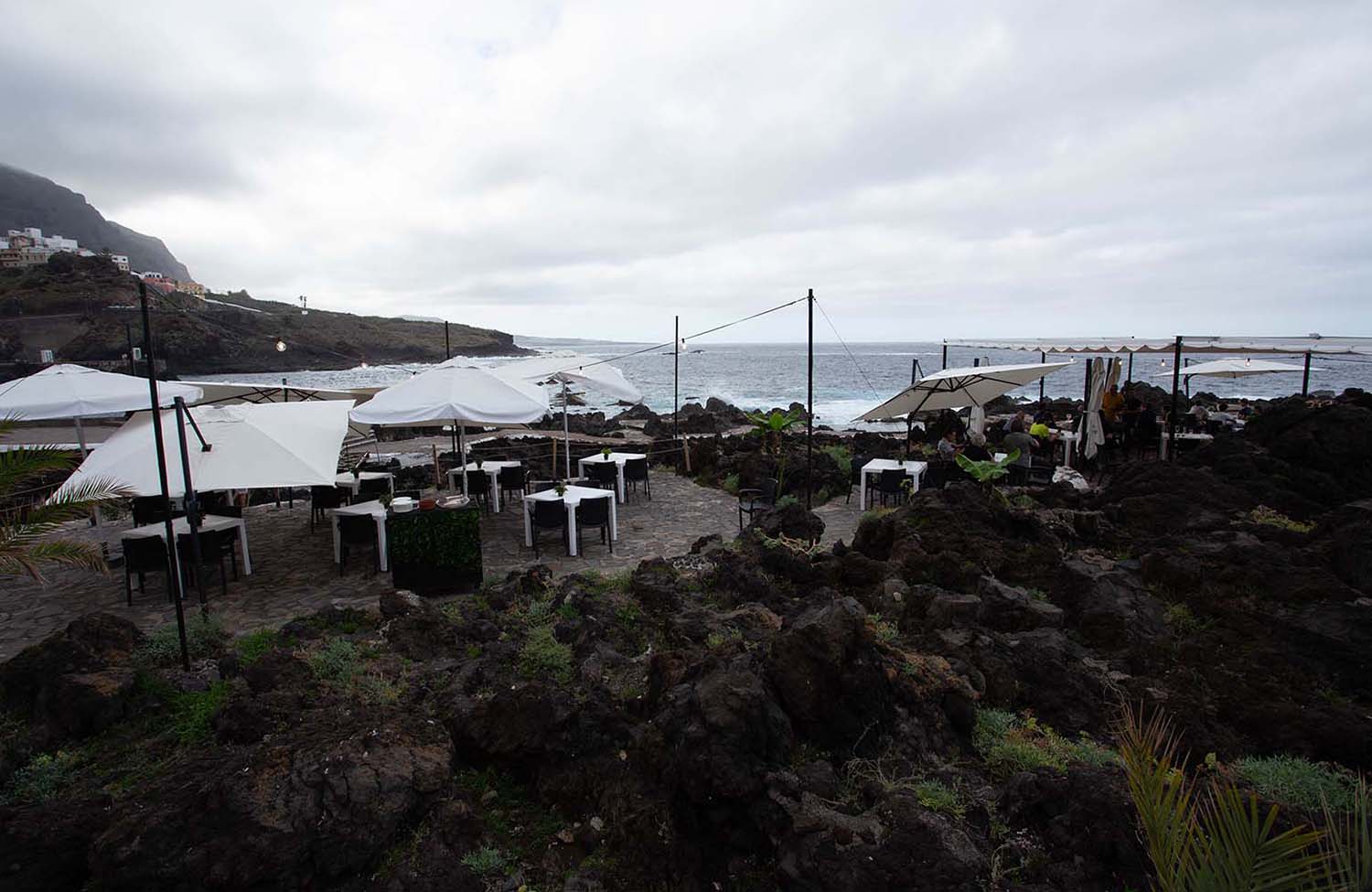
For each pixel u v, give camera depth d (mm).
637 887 3852
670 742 4227
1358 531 7246
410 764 4195
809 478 10867
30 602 8531
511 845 4195
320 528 12336
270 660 5551
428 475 16547
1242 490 10039
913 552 8172
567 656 5926
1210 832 2359
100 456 8055
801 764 4160
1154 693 5355
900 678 4793
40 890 3727
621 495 13938
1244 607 6594
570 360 16125
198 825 3701
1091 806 3611
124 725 5316
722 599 7516
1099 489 12133
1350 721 4527
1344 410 11617
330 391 15883
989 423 22891
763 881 3645
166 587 8992
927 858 3326
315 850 3697
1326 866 2227
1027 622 6504
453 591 8633
